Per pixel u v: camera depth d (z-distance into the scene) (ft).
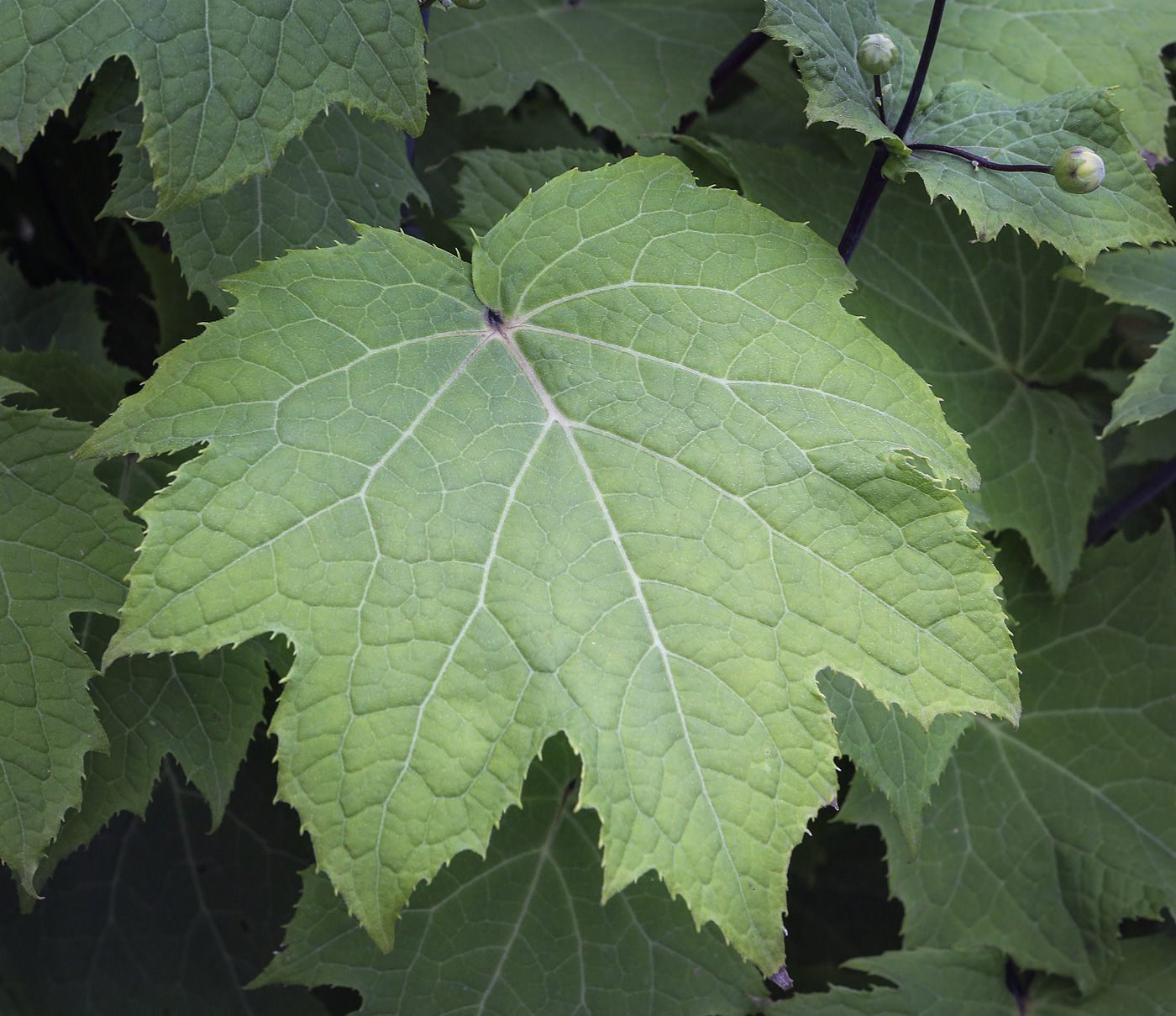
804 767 1.71
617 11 2.31
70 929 2.26
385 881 1.67
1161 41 2.08
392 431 1.75
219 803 1.91
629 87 2.20
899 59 1.85
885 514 1.74
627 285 1.82
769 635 1.73
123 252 2.38
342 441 1.73
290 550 1.70
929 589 1.73
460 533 1.73
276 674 2.07
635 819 1.69
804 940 2.46
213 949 2.26
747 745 1.71
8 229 2.35
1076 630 2.21
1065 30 2.10
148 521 1.68
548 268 1.83
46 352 2.02
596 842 2.09
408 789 1.68
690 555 1.74
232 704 1.93
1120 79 2.08
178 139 1.75
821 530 1.75
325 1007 2.29
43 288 2.21
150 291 2.39
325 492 1.72
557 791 2.11
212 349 1.74
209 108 1.76
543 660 1.71
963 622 1.73
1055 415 2.21
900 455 1.75
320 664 1.69
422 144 2.33
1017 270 2.22
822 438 1.76
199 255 1.90
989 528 1.99
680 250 1.83
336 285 1.78
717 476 1.76
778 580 1.74
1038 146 1.80
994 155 1.80
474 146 2.37
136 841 2.27
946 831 2.16
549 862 2.08
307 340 1.76
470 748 1.69
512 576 1.73
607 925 2.07
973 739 2.20
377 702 1.69
